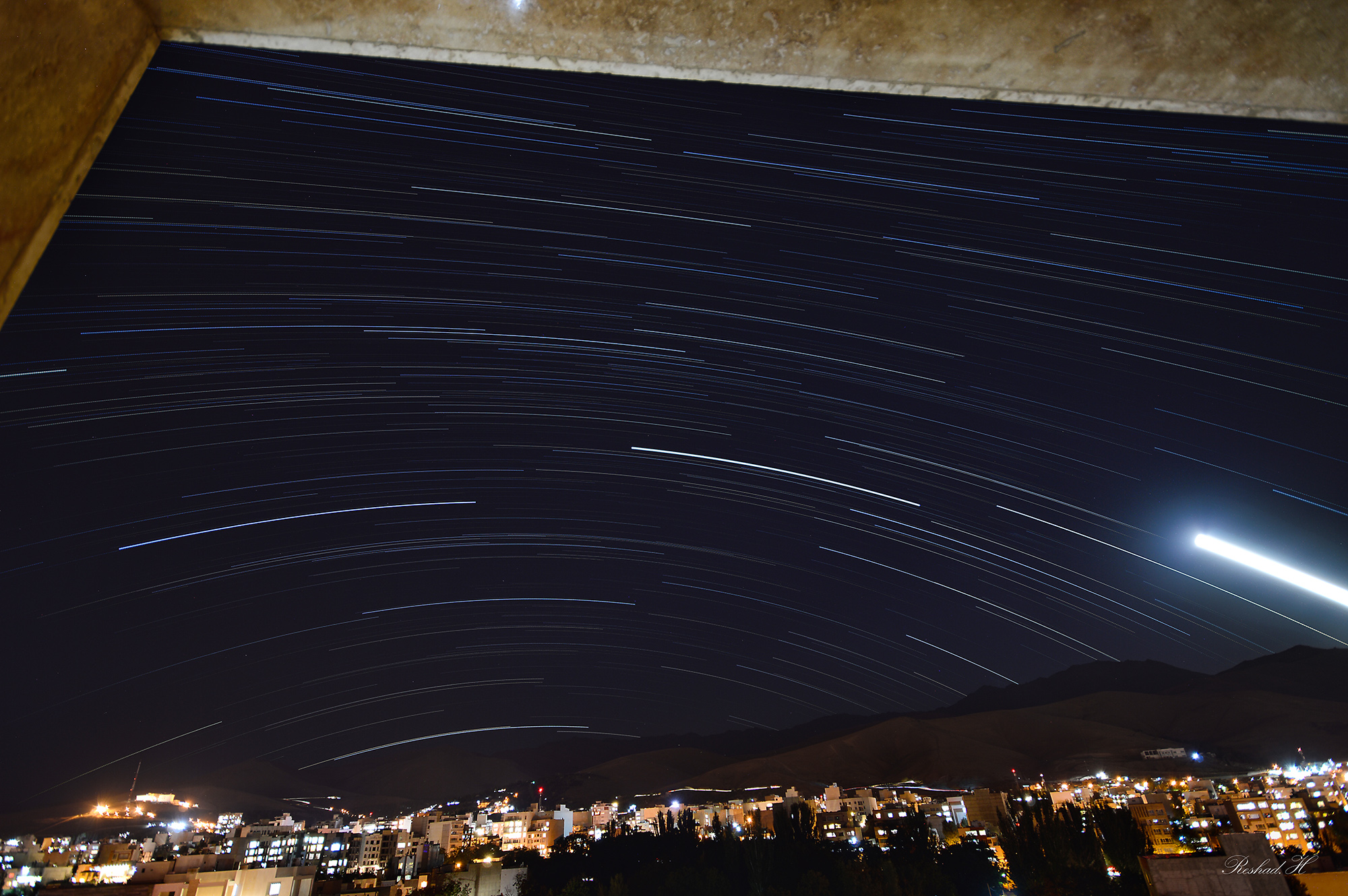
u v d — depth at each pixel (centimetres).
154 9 119
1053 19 127
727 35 129
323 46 131
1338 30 128
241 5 117
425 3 118
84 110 109
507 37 131
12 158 96
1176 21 127
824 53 132
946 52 131
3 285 94
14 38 97
